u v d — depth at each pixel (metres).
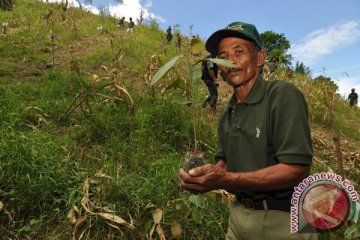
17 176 3.69
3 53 8.92
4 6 17.11
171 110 5.71
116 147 4.77
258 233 1.92
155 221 3.40
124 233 3.44
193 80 2.46
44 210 3.59
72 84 6.78
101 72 8.73
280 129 1.75
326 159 6.47
